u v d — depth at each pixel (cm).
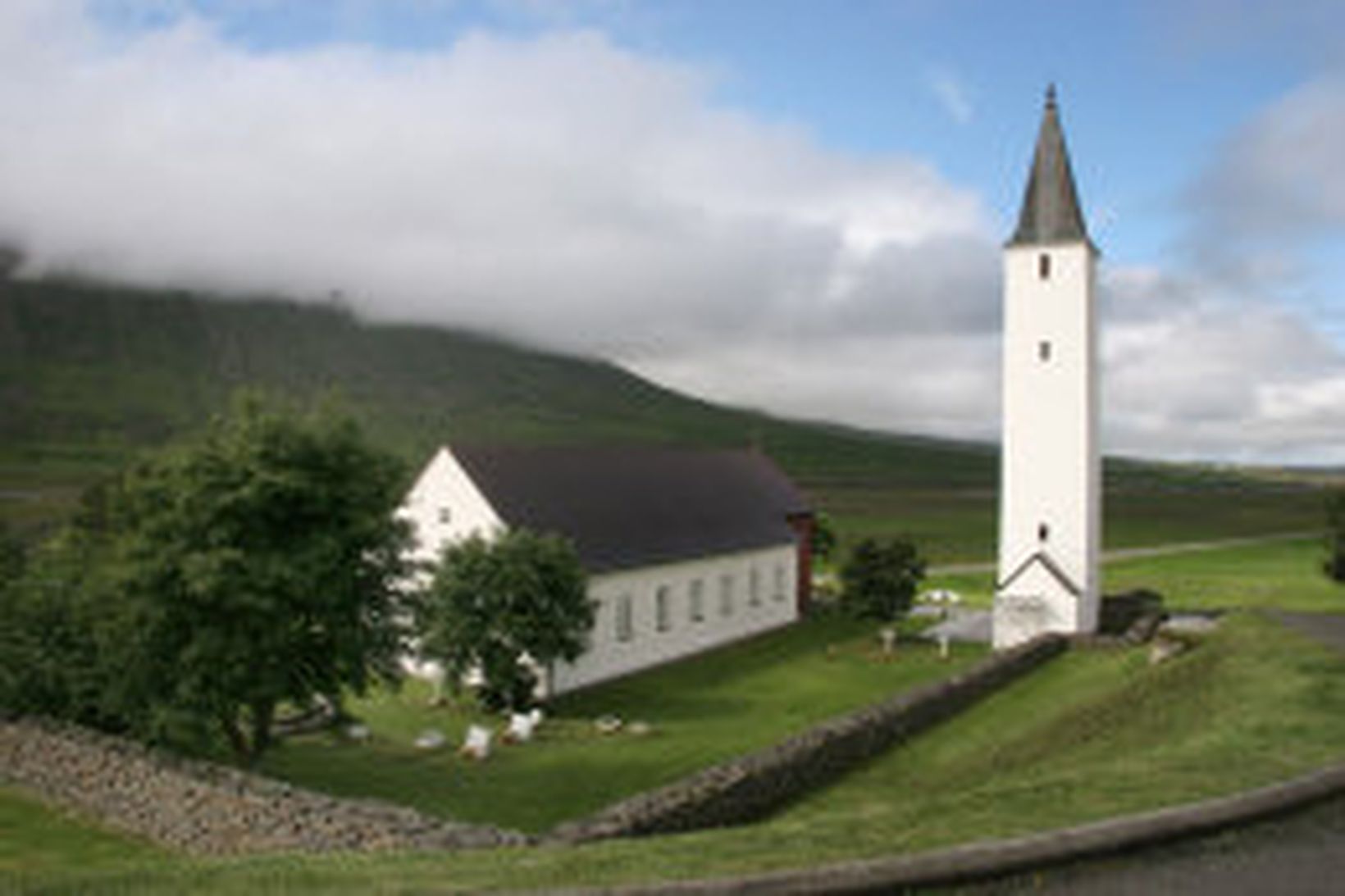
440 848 1788
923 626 6150
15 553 3422
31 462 18212
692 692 4491
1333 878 1280
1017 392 5319
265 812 2106
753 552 6003
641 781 3088
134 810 2473
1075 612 5072
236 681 2741
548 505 4753
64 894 1285
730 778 2248
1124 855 1348
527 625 3816
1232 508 17950
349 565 2859
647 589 5053
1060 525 5241
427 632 3325
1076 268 5206
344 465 2900
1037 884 1261
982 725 3228
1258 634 3359
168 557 2658
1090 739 2633
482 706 4044
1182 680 2964
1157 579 7606
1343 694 2355
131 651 2741
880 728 2930
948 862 1264
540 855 1420
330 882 1294
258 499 2680
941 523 14438
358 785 3028
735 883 1198
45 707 3014
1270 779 1641
